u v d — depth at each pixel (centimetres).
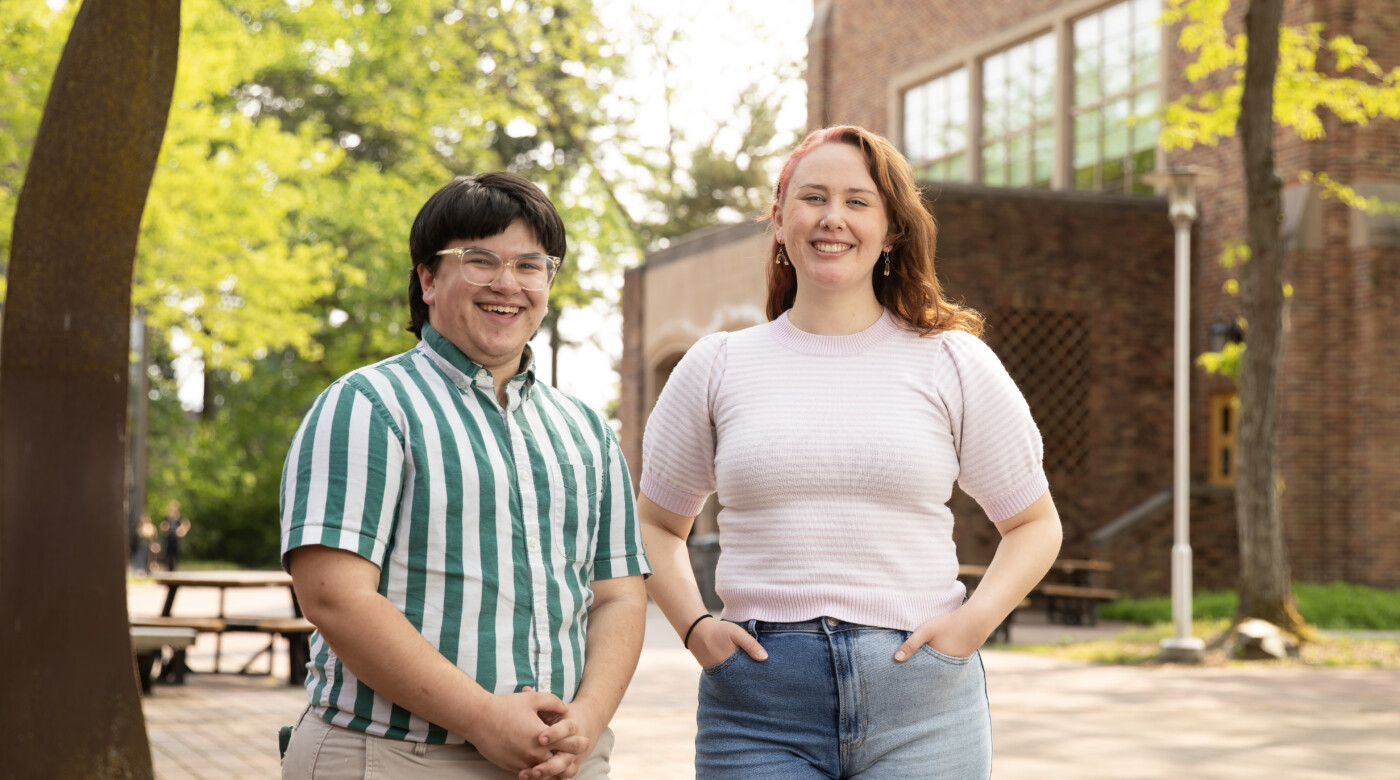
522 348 257
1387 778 644
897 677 273
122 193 450
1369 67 1333
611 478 271
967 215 1703
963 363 289
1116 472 1764
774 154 3112
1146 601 1656
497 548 242
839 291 288
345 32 2756
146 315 2031
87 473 446
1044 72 2045
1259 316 1215
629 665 262
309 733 244
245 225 1912
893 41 2342
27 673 436
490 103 2902
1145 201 1778
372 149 3344
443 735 238
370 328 3070
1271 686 995
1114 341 1766
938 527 285
